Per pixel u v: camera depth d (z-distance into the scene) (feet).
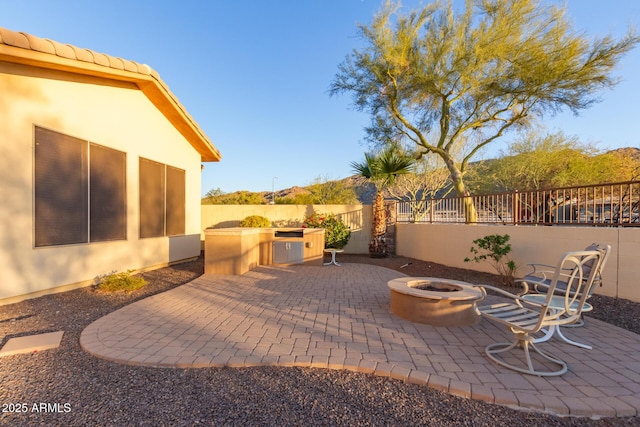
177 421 7.11
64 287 18.84
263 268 28.17
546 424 7.09
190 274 25.23
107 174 22.02
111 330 12.53
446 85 32.14
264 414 7.38
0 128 15.43
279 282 22.04
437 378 8.82
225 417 7.26
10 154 15.80
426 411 7.52
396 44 31.63
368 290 19.67
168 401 7.88
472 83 29.96
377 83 34.83
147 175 26.35
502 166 55.88
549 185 50.26
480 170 60.29
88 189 20.34
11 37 14.17
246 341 11.45
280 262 30.01
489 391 8.19
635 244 15.37
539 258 20.21
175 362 9.73
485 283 21.22
